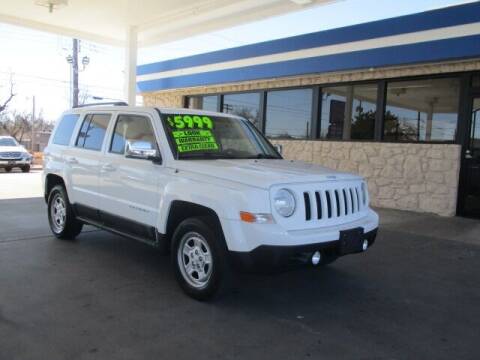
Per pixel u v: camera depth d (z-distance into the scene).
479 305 4.65
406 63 9.20
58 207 6.82
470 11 8.21
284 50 11.38
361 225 4.64
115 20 13.02
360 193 4.93
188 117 5.43
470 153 9.16
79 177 6.15
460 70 9.06
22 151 21.64
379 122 10.45
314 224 4.26
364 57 9.79
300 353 3.51
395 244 7.11
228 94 13.98
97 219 5.93
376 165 10.44
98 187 5.79
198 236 4.45
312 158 11.63
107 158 5.68
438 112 9.59
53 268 5.41
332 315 4.28
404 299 4.76
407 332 3.96
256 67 12.06
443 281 5.38
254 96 13.24
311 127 11.81
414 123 9.98
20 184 14.53
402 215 9.42
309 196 4.28
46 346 3.49
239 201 4.08
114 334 3.72
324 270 5.69
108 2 11.41
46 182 6.97
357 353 3.54
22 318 3.98
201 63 13.59
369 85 10.70
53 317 4.02
